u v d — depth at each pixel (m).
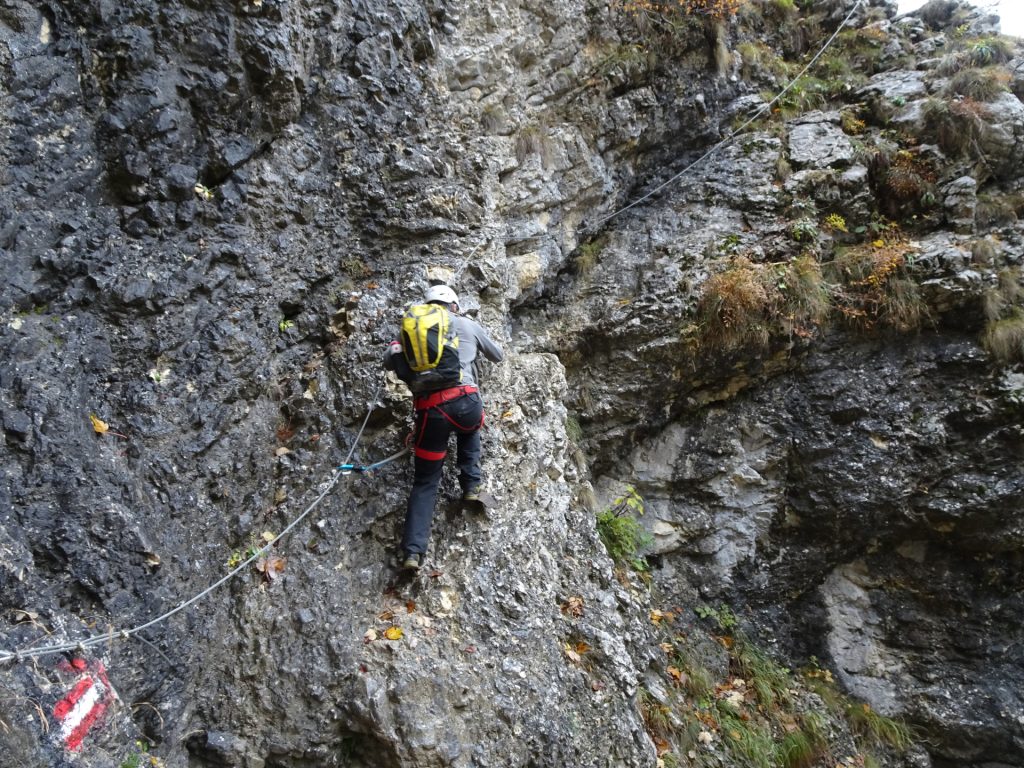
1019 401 5.82
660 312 6.40
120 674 3.28
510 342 5.63
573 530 5.22
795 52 8.28
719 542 6.45
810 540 6.48
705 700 5.61
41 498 3.26
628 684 4.52
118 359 3.79
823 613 6.49
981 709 6.00
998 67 7.17
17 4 3.63
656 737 5.03
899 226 6.78
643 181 7.51
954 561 6.30
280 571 4.04
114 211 3.99
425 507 4.25
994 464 5.96
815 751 5.68
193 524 3.83
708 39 7.42
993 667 6.14
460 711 3.87
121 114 3.98
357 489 4.42
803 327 6.32
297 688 3.75
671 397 6.53
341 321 4.79
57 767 2.83
